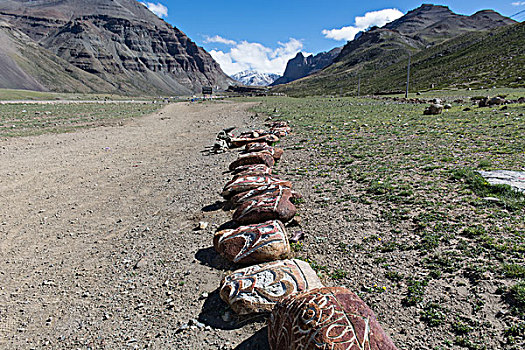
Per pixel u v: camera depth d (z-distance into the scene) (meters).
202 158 20.36
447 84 83.75
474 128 19.08
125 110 59.25
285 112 40.44
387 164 13.27
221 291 6.21
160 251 8.95
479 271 5.93
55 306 7.22
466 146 14.70
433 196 9.38
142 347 5.72
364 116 30.11
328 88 166.00
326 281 6.48
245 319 5.91
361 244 7.58
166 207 12.32
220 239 7.87
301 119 31.80
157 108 66.25
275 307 4.95
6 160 21.14
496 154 12.86
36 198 14.41
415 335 5.01
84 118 43.91
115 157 22.00
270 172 13.89
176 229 10.20
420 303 5.55
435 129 19.91
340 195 10.63
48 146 25.70
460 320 5.10
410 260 6.68
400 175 11.69
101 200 13.88
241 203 9.77
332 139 19.72
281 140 21.72
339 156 15.57
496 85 64.62
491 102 31.52
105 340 6.02
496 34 136.38
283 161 16.19
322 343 3.86
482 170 10.80
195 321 6.09
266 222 7.97
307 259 7.35
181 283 7.32
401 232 7.77
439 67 121.50
